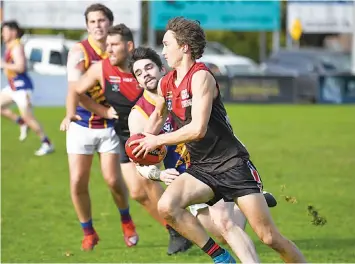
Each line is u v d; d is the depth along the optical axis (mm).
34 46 80688
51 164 46750
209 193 19844
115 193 27797
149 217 34062
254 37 135375
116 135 27500
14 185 40750
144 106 23781
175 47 19562
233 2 95438
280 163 47375
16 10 89750
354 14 98562
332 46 145125
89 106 26938
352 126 66688
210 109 19281
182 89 19500
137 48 23734
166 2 92875
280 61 100875
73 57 27156
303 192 38875
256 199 19531
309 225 31891
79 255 26922
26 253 27391
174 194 19594
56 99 80000
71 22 90562
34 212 34781
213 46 109750
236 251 20484
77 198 27594
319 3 100250
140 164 20516
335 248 27766
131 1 86625
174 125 24297
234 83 84312
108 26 27266
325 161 48406
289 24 101188
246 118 71500
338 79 86312
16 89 49469
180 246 26562
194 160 20203
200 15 94938
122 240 29625
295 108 81312
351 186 40625
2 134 59344
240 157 19906
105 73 26500
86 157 27469
